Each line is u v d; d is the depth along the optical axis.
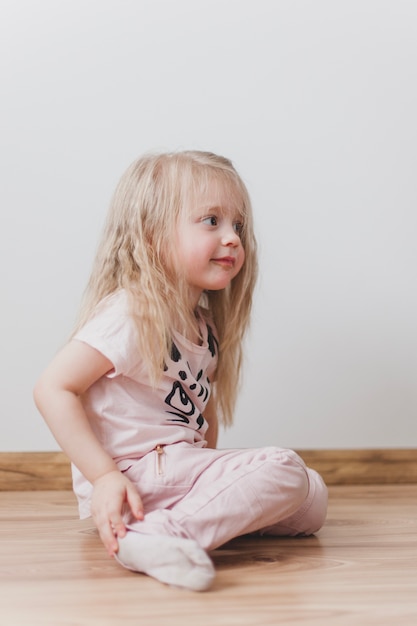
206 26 1.65
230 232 1.11
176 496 1.00
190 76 1.63
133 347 1.02
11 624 0.67
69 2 1.62
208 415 1.26
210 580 0.77
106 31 1.62
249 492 0.92
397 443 1.66
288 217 1.65
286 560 0.92
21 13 1.60
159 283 1.09
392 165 1.69
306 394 1.63
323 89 1.68
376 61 1.70
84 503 1.07
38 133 1.58
